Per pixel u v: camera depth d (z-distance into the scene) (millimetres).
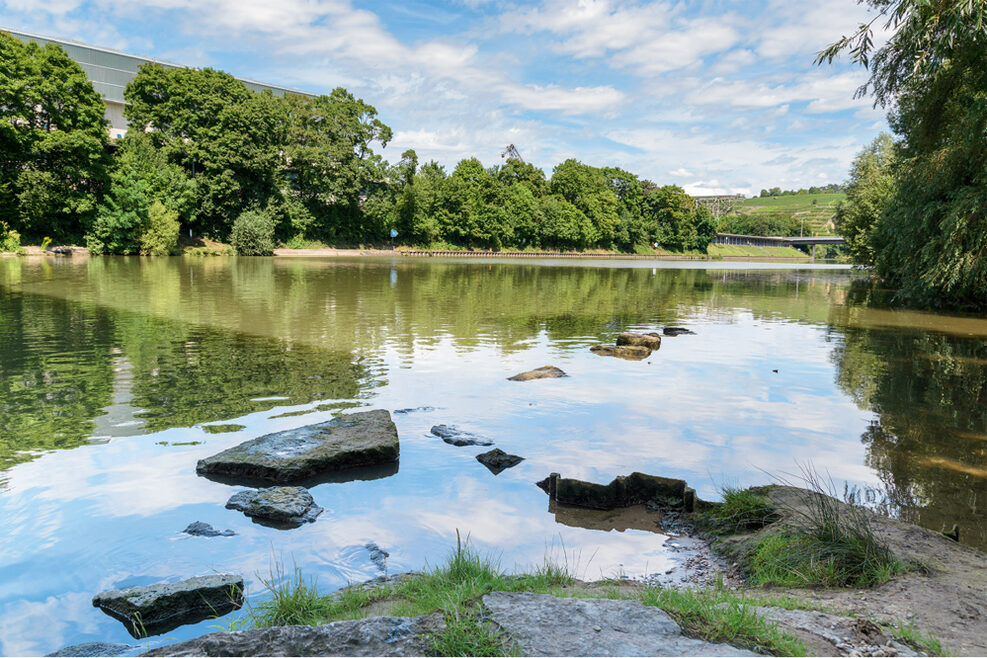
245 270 39812
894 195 28828
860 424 9133
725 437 8445
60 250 49688
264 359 12688
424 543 5406
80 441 7742
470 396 10328
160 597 4273
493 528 5785
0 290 24281
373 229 84188
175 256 55562
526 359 13516
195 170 64000
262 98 65625
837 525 5152
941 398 10711
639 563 5168
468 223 95000
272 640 3092
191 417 8781
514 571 4887
